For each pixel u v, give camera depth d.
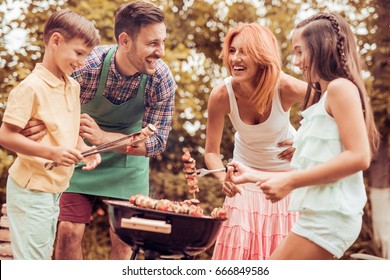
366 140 2.90
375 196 7.76
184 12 7.49
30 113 3.42
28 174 3.44
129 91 4.09
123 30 3.92
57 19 3.51
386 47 7.52
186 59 7.11
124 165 4.27
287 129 4.07
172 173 7.40
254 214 4.04
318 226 2.97
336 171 2.88
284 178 2.95
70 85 3.62
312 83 3.16
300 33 3.42
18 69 6.26
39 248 3.47
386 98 7.57
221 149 7.42
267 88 3.82
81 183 4.21
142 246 3.18
